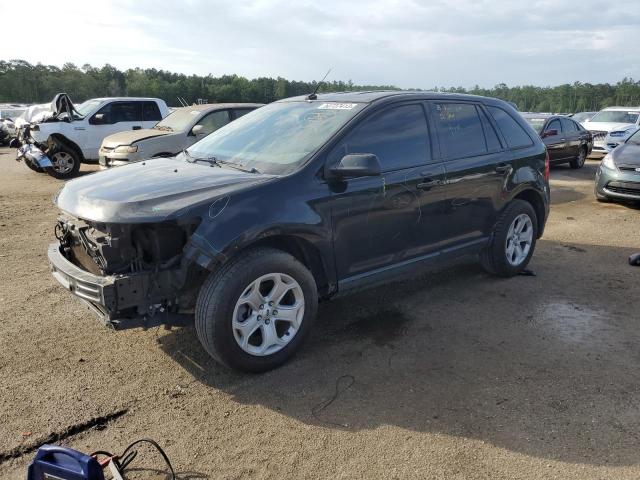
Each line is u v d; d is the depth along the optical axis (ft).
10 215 28.22
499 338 13.66
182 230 11.03
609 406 10.56
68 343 13.25
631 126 56.59
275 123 14.92
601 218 28.22
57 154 42.45
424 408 10.58
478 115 16.80
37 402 10.67
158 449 8.82
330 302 16.11
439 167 14.92
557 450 9.29
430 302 16.10
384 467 8.92
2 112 95.45
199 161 14.20
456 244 16.05
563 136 48.06
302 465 8.97
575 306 15.80
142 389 11.25
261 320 11.70
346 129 13.14
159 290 10.84
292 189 11.94
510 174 17.16
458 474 8.75
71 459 7.73
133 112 45.80
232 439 9.64
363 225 13.23
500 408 10.54
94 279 10.55
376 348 13.14
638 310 15.53
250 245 11.75
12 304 15.62
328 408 10.61
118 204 10.71
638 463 8.95
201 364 12.32
